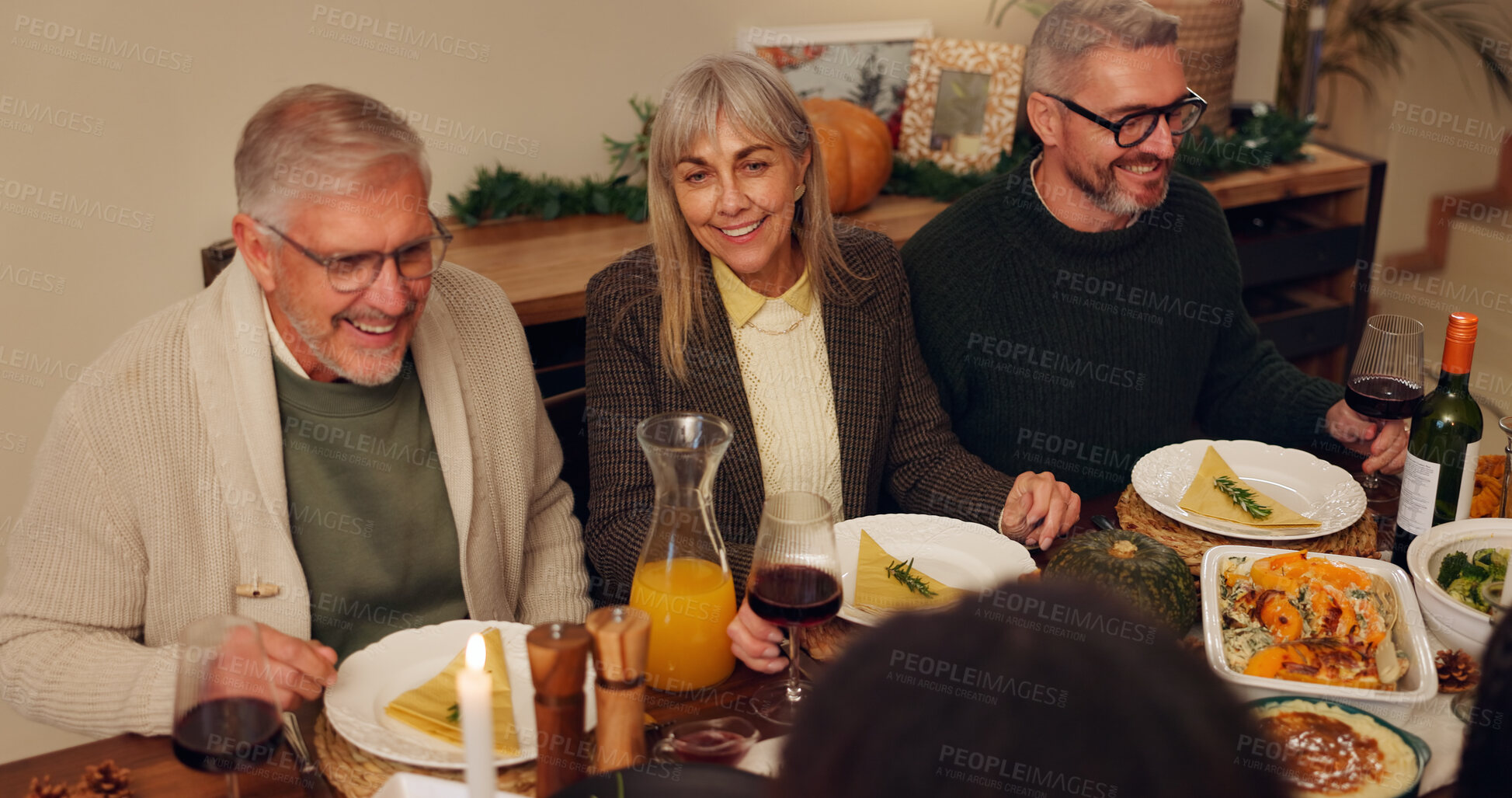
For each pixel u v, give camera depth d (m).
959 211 2.05
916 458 1.82
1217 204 2.11
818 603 1.12
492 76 2.77
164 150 2.43
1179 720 0.40
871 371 1.75
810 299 1.74
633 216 2.84
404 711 1.10
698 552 1.21
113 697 1.19
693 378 1.68
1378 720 1.06
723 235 1.61
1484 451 3.35
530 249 2.65
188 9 2.38
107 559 1.34
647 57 2.95
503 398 1.56
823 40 3.07
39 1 2.24
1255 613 1.27
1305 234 3.34
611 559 1.58
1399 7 3.82
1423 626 1.20
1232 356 2.16
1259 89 3.79
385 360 1.33
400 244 1.26
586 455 1.93
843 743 0.41
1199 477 1.58
